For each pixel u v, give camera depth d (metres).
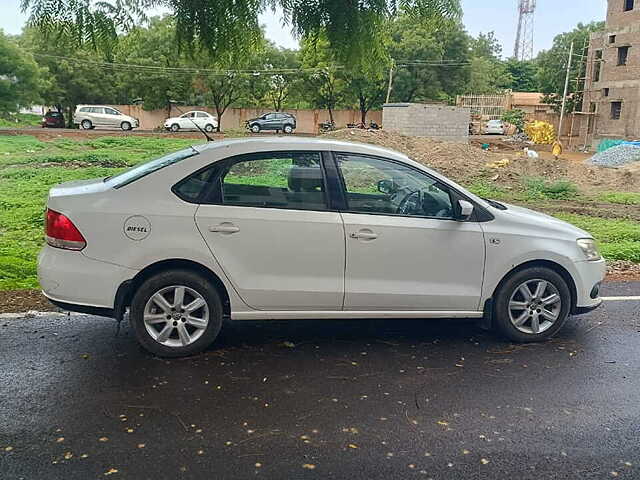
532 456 3.54
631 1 40.19
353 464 3.41
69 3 6.25
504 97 64.06
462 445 3.64
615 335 5.70
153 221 4.65
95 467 3.30
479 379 4.62
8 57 39.00
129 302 4.88
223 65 7.81
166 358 4.85
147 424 3.79
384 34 7.66
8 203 12.13
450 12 6.98
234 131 38.22
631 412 4.13
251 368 4.71
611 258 9.35
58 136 30.58
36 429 3.69
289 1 7.12
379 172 5.10
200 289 4.81
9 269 7.39
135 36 7.22
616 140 38.44
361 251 4.95
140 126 50.25
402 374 4.68
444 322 6.02
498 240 5.22
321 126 49.66
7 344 5.05
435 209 5.18
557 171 21.28
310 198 4.93
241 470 3.31
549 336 5.47
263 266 4.84
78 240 4.59
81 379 4.41
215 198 4.78
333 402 4.17
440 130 29.38
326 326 5.78
